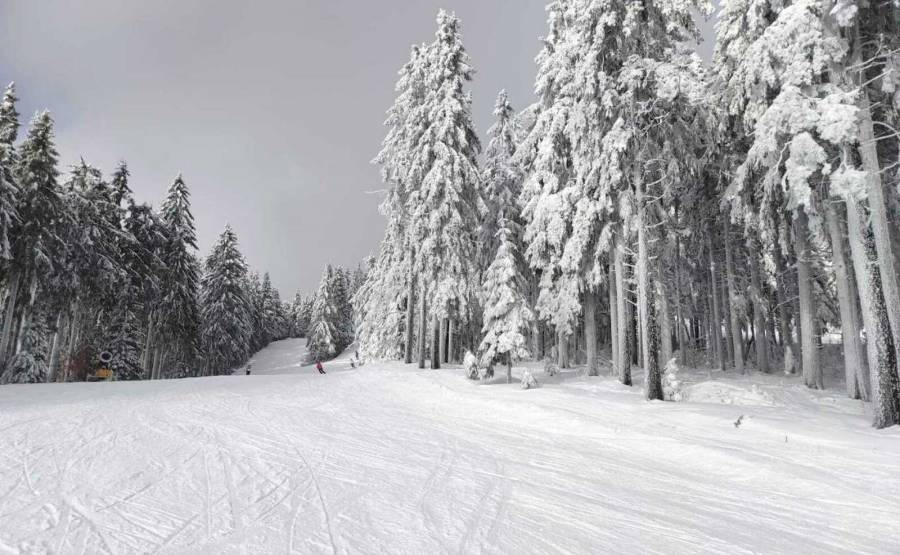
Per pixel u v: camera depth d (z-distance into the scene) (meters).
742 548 4.90
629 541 4.96
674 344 39.56
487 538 4.85
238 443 8.72
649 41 15.66
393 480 6.77
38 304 26.91
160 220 34.47
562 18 20.59
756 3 15.03
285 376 23.12
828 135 10.97
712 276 26.25
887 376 10.19
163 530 4.78
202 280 52.34
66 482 6.21
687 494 6.62
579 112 16.38
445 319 26.92
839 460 7.84
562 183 20.97
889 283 10.48
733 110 17.36
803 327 17.80
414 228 25.31
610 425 10.65
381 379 20.31
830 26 11.94
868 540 5.17
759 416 10.98
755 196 17.58
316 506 5.60
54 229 25.19
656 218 18.77
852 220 11.15
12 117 25.55
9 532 4.63
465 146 24.97
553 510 5.78
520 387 16.92
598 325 31.53
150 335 34.41
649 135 16.17
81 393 14.80
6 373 24.53
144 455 7.67
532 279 27.81
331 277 61.12
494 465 7.77
